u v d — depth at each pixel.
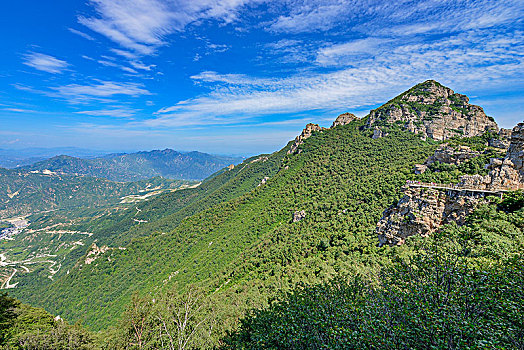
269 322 24.94
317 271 47.25
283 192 119.00
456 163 59.34
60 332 39.62
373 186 76.31
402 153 103.00
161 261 117.06
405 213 43.28
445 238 30.94
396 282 19.27
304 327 19.42
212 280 76.62
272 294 43.62
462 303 14.94
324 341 17.05
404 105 133.25
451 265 17.30
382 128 127.38
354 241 53.59
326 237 62.38
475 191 37.53
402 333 13.82
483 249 25.33
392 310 15.83
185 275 95.38
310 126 164.75
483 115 126.38
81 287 114.88
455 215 38.47
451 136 119.62
